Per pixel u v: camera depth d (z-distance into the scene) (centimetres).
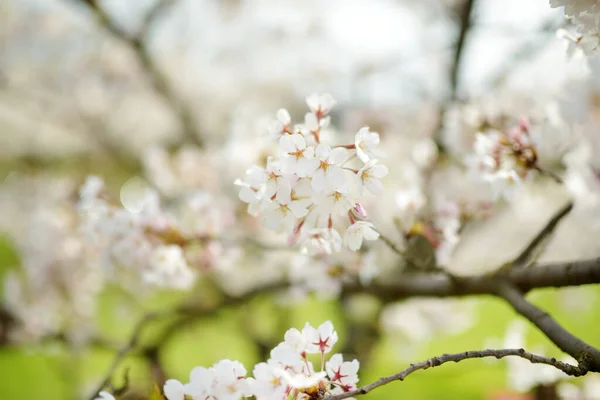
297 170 132
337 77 636
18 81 617
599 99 186
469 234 350
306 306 626
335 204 138
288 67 670
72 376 459
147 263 242
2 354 495
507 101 289
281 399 123
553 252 513
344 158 131
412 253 208
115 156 618
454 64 301
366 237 144
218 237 242
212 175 337
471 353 122
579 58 156
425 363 120
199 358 554
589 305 635
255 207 146
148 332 551
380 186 135
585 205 185
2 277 537
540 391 267
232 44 661
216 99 677
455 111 286
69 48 606
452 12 375
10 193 670
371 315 440
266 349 468
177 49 678
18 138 651
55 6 609
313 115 146
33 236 396
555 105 191
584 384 263
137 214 216
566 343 143
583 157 188
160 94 482
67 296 426
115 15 477
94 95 632
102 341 421
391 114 412
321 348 130
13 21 607
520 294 183
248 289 338
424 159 295
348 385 129
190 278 239
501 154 180
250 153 251
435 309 503
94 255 317
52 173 629
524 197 309
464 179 256
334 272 240
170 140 593
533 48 286
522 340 274
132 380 364
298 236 164
